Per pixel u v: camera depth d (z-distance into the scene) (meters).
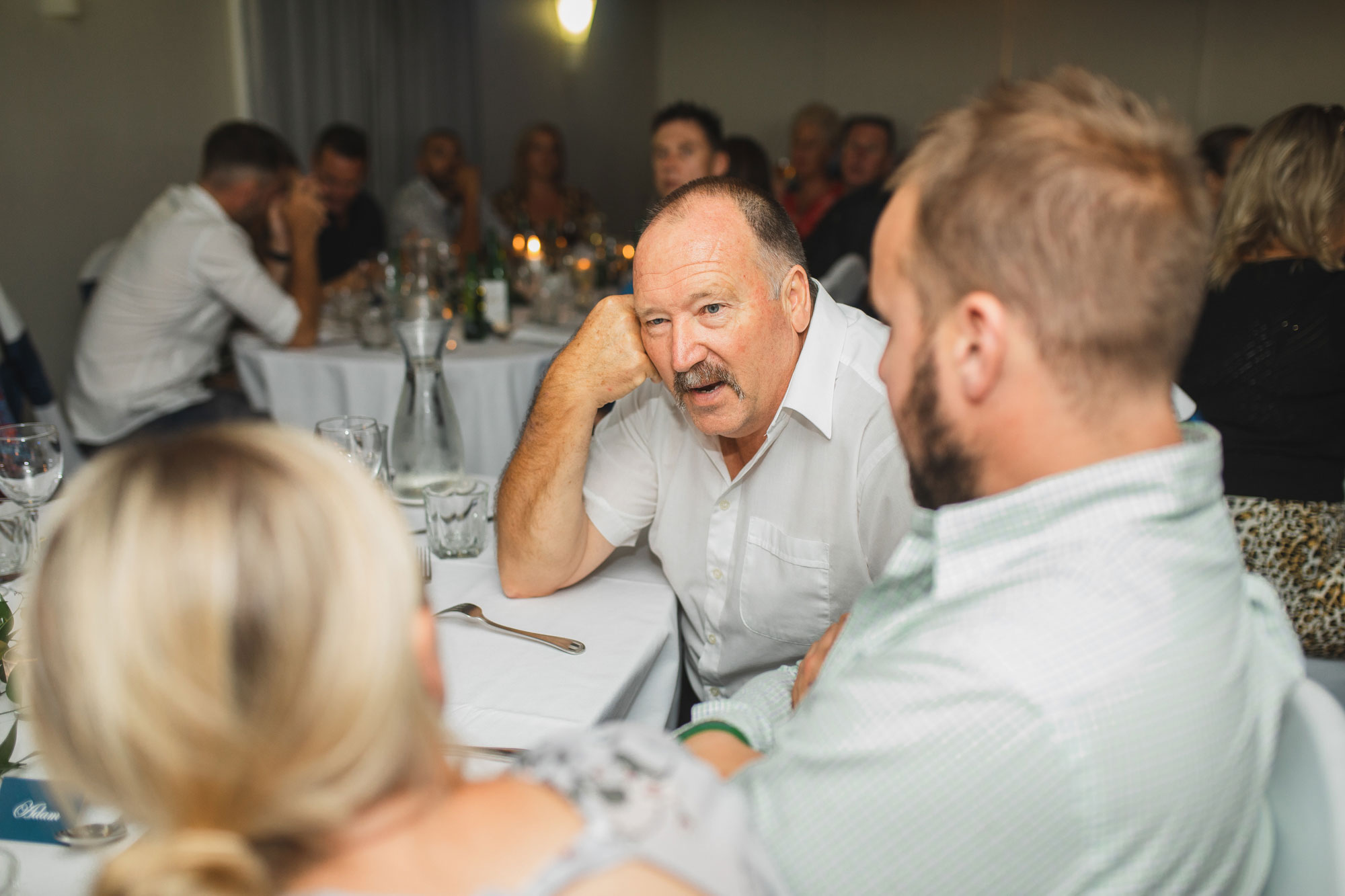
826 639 0.93
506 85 6.68
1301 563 1.72
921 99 7.07
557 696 1.05
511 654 1.15
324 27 5.05
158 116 4.14
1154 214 0.57
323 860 0.44
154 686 0.38
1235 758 0.62
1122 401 0.60
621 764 0.52
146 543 0.40
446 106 6.15
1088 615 0.59
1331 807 0.68
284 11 4.77
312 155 4.47
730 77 7.75
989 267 0.58
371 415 2.76
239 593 0.39
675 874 0.47
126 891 0.40
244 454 0.43
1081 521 0.61
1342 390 1.74
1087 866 0.58
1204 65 6.21
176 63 4.22
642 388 1.38
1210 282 1.90
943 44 6.91
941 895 0.60
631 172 8.05
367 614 0.41
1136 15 6.33
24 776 0.80
